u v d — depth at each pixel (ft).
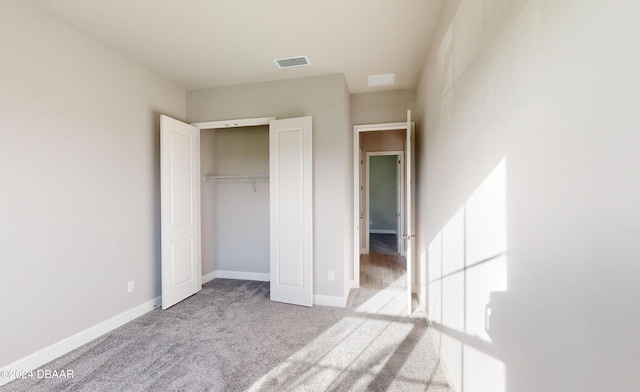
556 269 2.46
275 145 10.52
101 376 6.11
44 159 6.70
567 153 2.31
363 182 18.78
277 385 5.83
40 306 6.56
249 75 10.30
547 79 2.58
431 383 5.93
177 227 10.40
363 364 6.57
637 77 1.71
